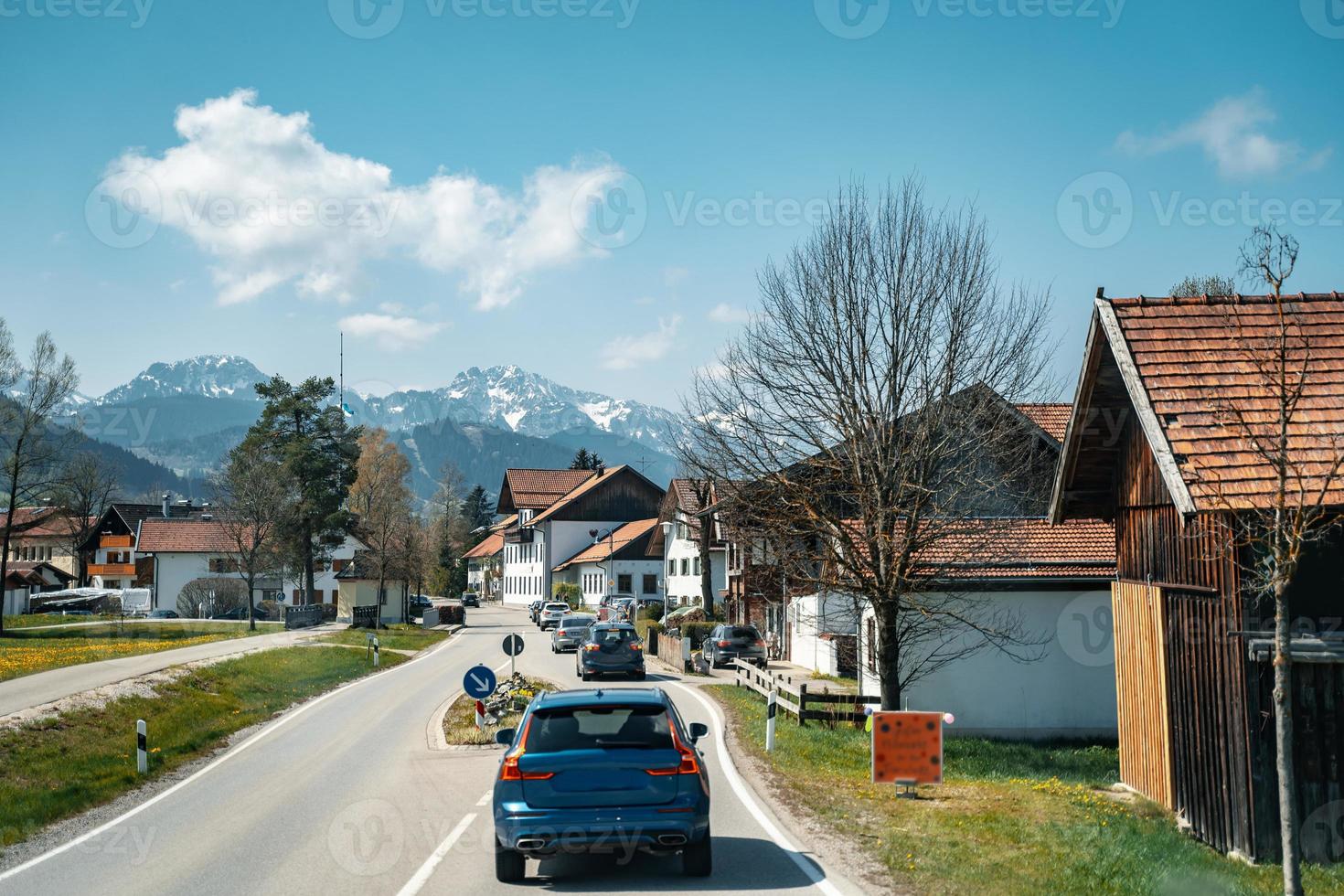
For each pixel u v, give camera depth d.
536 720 10.15
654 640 49.03
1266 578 10.21
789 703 25.39
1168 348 13.05
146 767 17.84
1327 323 13.25
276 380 74.75
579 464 143.38
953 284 21.58
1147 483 14.80
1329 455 11.47
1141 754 15.19
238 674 32.09
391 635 59.00
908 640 23.66
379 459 99.62
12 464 52.75
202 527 95.31
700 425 22.83
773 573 24.14
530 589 109.69
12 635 54.09
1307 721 12.00
